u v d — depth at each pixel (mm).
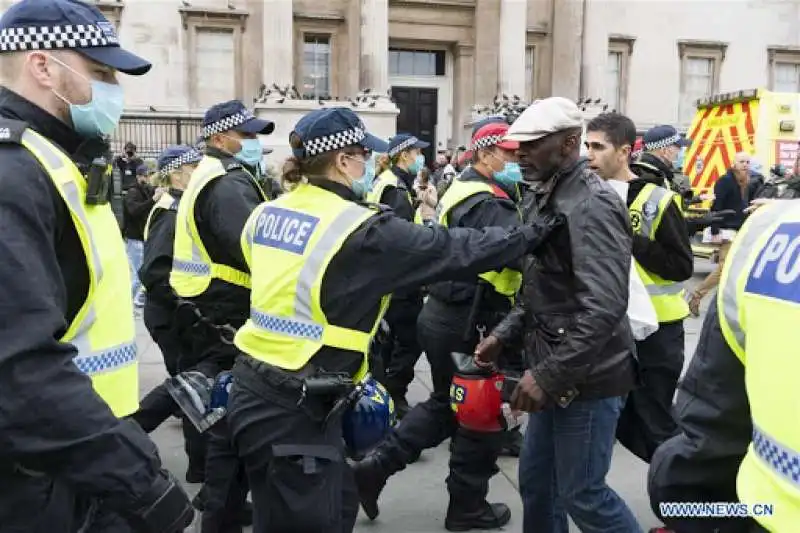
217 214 3801
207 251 3990
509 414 3441
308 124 2596
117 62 1955
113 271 2059
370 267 2455
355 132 2629
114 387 2051
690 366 1787
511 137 2686
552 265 2680
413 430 3775
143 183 8773
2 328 1597
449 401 3814
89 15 1961
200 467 4324
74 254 1898
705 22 24406
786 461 1404
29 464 1655
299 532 2436
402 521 3957
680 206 3932
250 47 20828
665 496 1823
